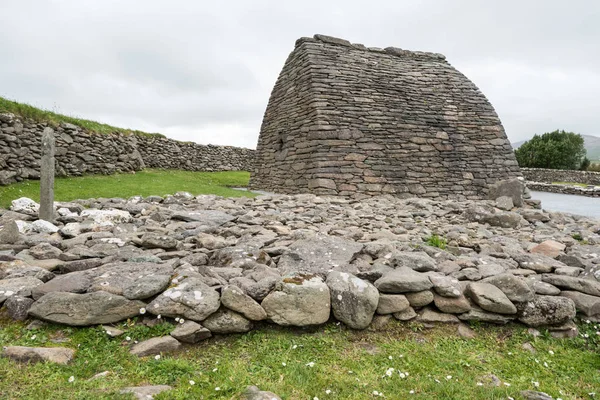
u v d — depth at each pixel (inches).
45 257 171.5
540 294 155.9
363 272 160.6
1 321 125.3
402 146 524.1
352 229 256.7
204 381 105.1
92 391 97.2
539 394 107.1
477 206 355.9
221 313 129.6
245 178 850.1
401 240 233.1
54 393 95.3
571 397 111.0
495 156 570.3
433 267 170.9
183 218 263.6
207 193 490.6
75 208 285.6
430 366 122.0
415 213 356.8
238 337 130.3
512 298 148.7
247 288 137.6
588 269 175.2
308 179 490.3
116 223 251.0
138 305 128.6
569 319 146.3
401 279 147.7
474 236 269.4
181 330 122.6
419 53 639.8
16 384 97.8
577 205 604.4
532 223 352.5
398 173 510.6
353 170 489.1
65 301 123.6
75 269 156.9
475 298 147.4
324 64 539.5
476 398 106.9
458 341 137.7
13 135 459.8
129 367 109.3
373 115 523.8
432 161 535.8
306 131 512.4
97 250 180.5
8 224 191.9
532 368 124.5
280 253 187.3
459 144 556.4
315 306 134.6
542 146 1819.6
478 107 592.7
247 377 109.0
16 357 107.0
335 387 108.3
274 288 138.7
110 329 121.9
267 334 132.4
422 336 139.7
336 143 491.5
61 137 531.2
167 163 840.9
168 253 180.5
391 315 146.3
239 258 174.4
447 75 614.9
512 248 229.9
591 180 1109.1
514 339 141.2
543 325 145.9
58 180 490.9
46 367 104.6
